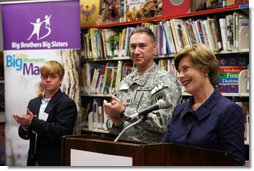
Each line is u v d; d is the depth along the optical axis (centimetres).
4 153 450
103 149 139
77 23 377
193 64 160
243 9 297
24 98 380
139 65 230
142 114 172
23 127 276
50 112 278
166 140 175
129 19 394
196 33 318
